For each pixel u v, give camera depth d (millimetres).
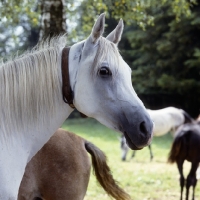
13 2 8430
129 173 9305
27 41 30391
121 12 8055
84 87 2434
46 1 6227
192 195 7109
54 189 3297
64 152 3354
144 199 6809
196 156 6797
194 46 20359
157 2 9508
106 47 2428
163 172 9547
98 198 6664
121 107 2389
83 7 9008
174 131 8812
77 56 2502
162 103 24484
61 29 6234
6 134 2443
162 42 20547
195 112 23141
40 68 2496
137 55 23922
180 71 21234
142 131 2363
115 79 2402
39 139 2559
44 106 2512
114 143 15812
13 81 2471
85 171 3457
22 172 2523
